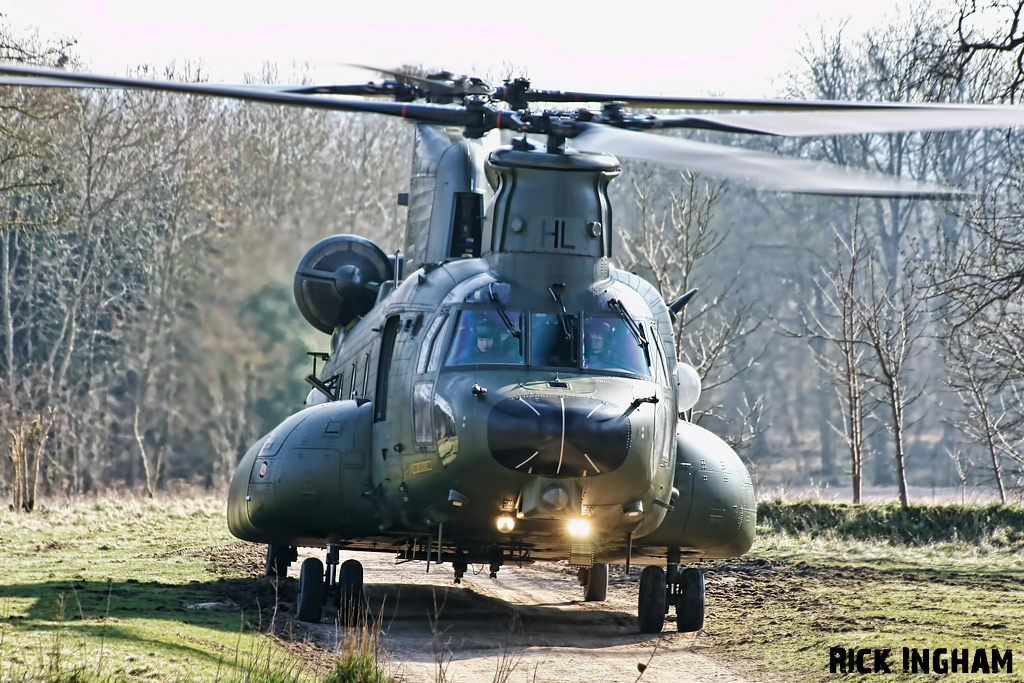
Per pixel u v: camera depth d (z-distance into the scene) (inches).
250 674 1386.6
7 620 1663.4
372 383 2063.2
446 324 1862.7
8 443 5693.9
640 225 5014.8
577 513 1713.8
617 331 1857.8
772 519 3484.3
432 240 2199.8
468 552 1999.3
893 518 3314.5
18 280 6225.4
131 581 2267.5
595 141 1318.9
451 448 1745.8
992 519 3198.8
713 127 1384.1
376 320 2192.4
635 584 2775.6
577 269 1879.9
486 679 1581.0
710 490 2036.2
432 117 1573.6
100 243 5944.9
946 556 2940.5
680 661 1748.3
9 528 3191.4
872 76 6569.9
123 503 3914.9
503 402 1717.5
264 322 4960.6
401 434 1884.8
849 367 4202.8
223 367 4960.6
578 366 1807.3
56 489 5895.7
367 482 1978.3
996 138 5797.2
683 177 4589.1
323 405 2103.8
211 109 6264.8
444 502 1793.8
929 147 6117.1
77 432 6038.4
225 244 5022.1
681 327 4362.7
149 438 5777.6
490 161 1914.4
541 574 2994.6
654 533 2012.8
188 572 2476.6
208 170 5974.4
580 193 1894.7
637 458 1731.1
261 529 2031.3
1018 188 3516.2
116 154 5984.3
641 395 1790.1
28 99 4712.1
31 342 6279.5
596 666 1697.8
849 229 7647.6
